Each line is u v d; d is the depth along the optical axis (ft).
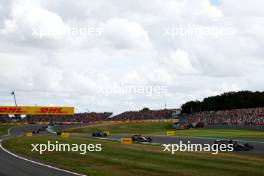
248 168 75.77
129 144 143.43
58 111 388.37
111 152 110.42
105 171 73.20
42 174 68.23
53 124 390.63
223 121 282.77
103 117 462.19
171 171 72.64
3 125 372.17
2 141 177.58
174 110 438.40
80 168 77.82
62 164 86.53
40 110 386.93
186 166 79.46
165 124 333.83
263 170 73.20
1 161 90.02
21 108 383.45
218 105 414.21
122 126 328.08
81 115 461.78
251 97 399.65
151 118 418.10
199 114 334.03
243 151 117.29
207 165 80.38
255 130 226.17
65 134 206.49
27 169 75.25
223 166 78.79
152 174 69.41
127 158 95.55
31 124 394.52
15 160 92.48
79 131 293.84
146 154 102.94
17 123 409.49
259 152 114.11
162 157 95.71
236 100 403.34
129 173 70.74
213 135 193.57
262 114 260.83
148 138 164.35
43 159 96.94
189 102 446.60
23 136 222.07
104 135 217.36
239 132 213.46
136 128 309.63
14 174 68.33
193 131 239.91
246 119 264.52
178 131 250.98
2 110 380.58
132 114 442.09
